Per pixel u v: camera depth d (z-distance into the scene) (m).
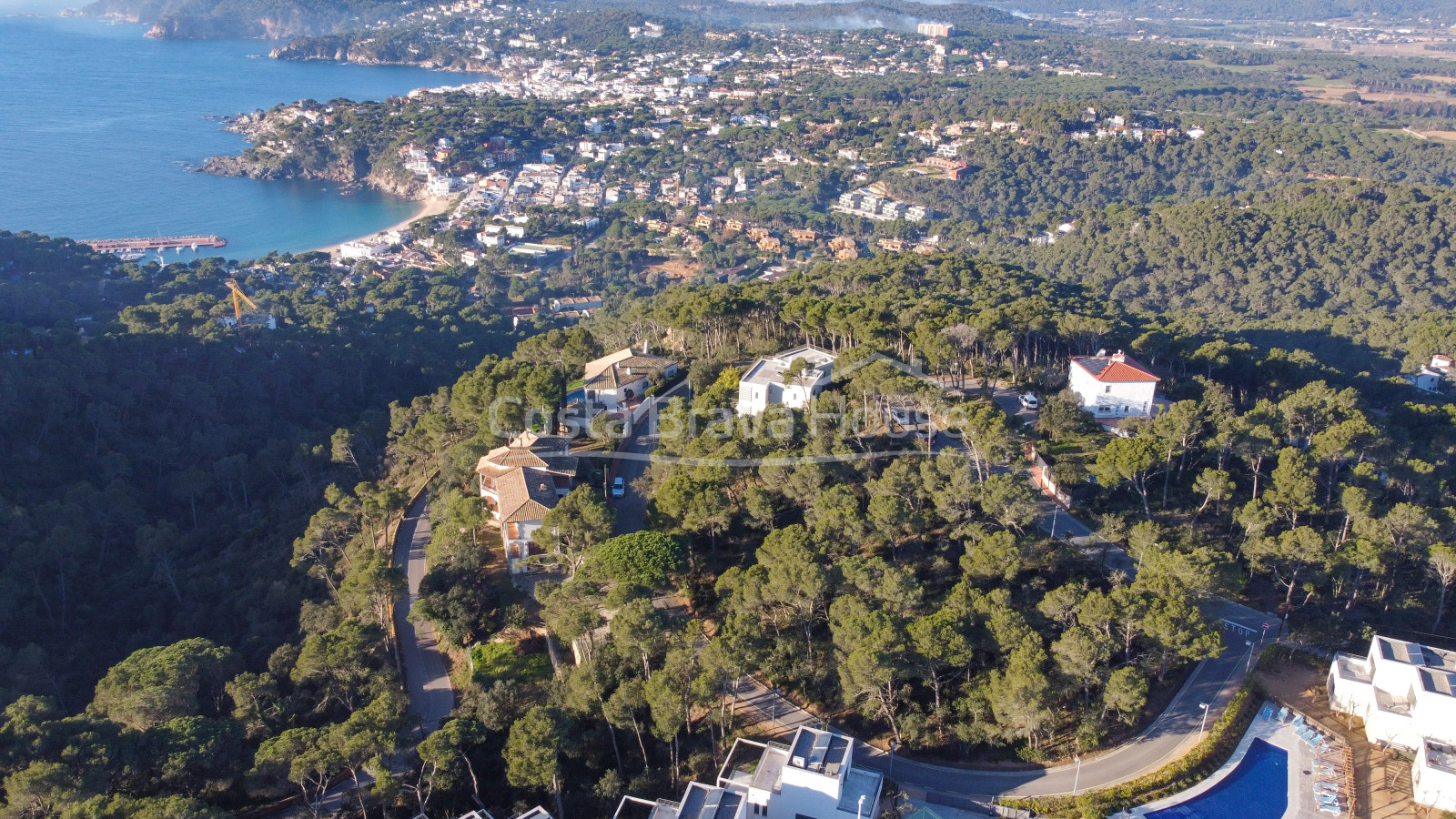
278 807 72.69
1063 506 103.94
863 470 103.94
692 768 72.88
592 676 75.75
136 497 143.62
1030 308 141.25
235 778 72.19
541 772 68.31
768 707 78.75
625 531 103.56
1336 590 87.81
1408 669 74.06
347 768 74.62
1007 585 85.69
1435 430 119.12
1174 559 80.38
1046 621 78.94
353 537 115.25
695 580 93.25
